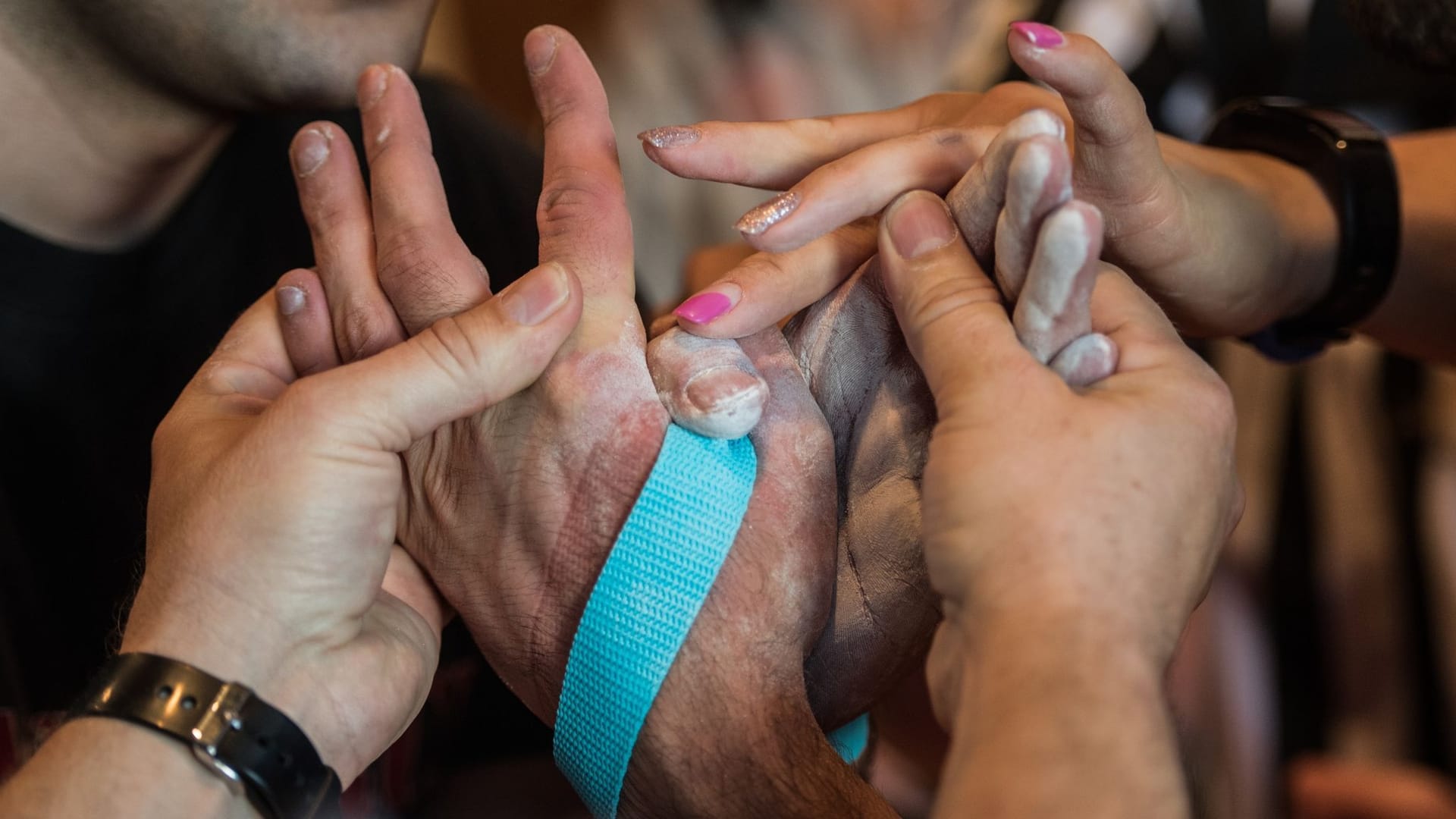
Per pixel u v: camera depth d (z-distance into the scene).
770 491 0.63
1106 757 0.51
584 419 0.63
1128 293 0.59
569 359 0.63
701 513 0.61
